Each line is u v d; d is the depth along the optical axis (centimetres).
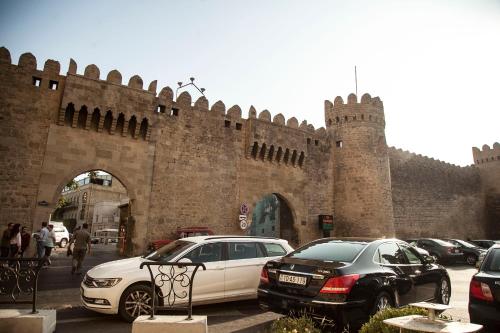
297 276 668
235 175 2447
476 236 4100
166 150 2191
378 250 755
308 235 2773
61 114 1875
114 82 2053
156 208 2091
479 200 4322
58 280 1319
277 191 2652
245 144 2552
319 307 615
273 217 3541
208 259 887
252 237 997
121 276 777
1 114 1767
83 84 1944
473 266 2191
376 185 2889
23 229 1655
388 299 699
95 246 3641
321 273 638
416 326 413
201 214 2242
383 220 2834
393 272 736
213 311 900
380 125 3062
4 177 1727
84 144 1936
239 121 2553
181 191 2197
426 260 888
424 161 3803
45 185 1803
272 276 717
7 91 1798
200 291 846
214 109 2444
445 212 3828
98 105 1967
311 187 2870
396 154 3538
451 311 927
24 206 1744
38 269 669
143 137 2125
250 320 814
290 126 2811
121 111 2034
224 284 882
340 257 714
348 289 616
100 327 736
